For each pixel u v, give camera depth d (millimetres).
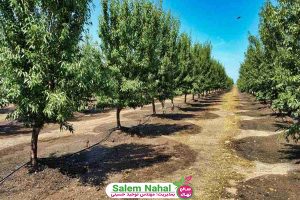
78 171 10648
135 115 26328
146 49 17984
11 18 9266
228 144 15406
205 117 25562
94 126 20953
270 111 28672
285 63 11500
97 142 15211
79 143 15031
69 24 9953
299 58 11008
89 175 10328
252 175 10609
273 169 11266
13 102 9516
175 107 33375
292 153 13352
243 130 19344
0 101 9289
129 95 16656
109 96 15711
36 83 8773
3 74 8961
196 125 21062
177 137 17047
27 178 9539
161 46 22906
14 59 8961
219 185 9609
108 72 14961
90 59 10414
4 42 9172
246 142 15844
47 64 9406
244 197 8648
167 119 23562
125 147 14398
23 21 9188
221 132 18719
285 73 11297
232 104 40562
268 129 19469
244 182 9891
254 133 18250
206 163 12039
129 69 16688
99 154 13062
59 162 11328
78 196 8562
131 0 16703
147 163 11820
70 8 9945
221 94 76562
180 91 30047
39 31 8812
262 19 19031
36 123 9922
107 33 16266
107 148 14180
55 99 8672
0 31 9141
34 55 8867
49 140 16016
